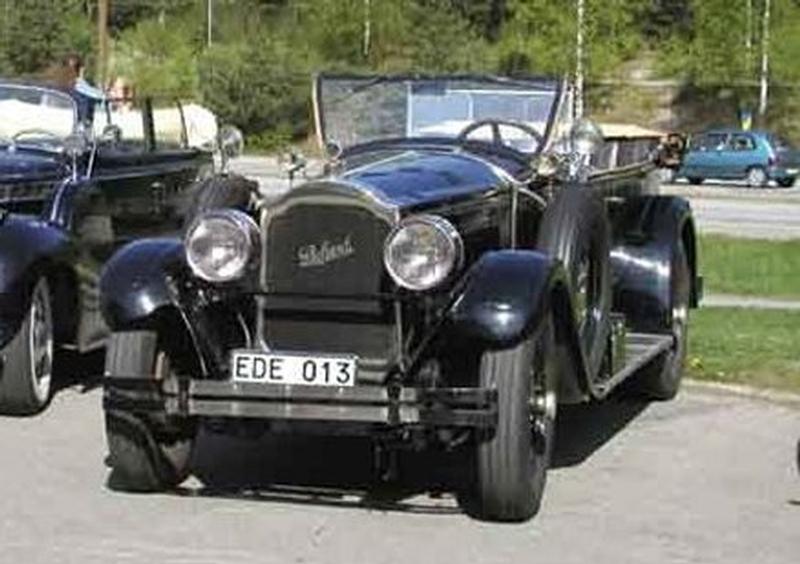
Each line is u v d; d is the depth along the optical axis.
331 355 7.85
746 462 9.48
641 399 11.43
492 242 8.80
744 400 11.55
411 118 10.07
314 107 10.23
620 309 11.06
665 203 11.39
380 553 7.30
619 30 71.56
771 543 7.66
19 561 7.04
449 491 8.56
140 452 8.23
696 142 50.28
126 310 8.12
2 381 10.34
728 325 14.70
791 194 44.91
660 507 8.33
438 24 76.44
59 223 11.14
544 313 7.83
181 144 13.60
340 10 77.62
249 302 8.15
